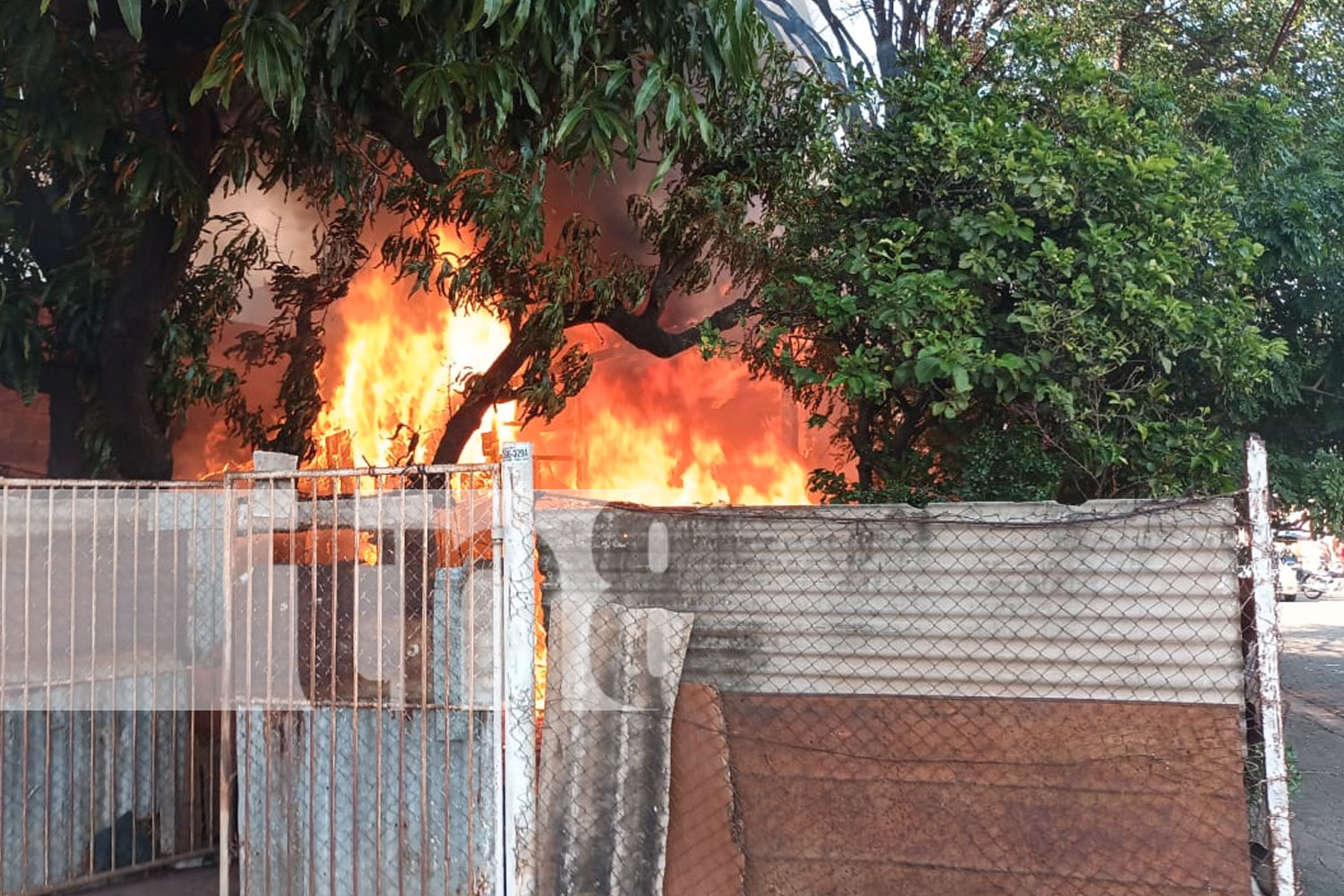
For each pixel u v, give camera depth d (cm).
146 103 610
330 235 738
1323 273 726
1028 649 355
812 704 373
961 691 361
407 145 611
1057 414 525
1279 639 350
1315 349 758
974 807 356
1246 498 353
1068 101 629
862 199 616
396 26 525
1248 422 691
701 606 386
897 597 367
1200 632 341
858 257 567
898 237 604
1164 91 712
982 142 577
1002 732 356
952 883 355
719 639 384
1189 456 543
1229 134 753
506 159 636
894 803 363
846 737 369
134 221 619
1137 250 552
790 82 803
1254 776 357
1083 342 528
